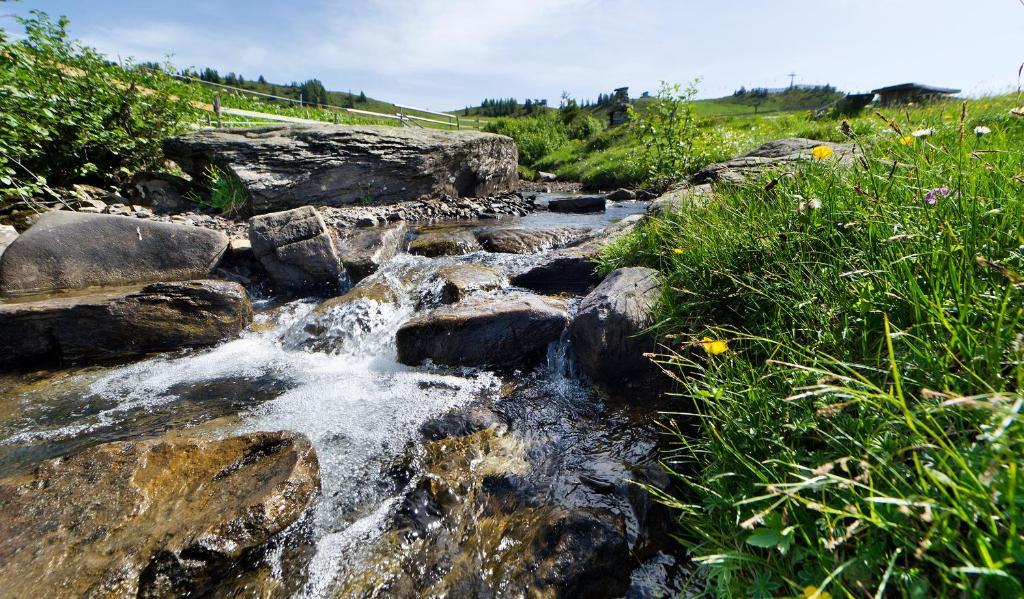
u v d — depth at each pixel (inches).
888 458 42.7
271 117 590.6
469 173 493.4
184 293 154.1
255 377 132.1
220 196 325.1
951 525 36.9
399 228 266.4
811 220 88.0
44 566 63.4
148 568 63.8
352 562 68.6
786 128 515.5
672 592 60.6
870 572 39.3
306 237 203.8
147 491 76.8
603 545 66.3
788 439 56.8
